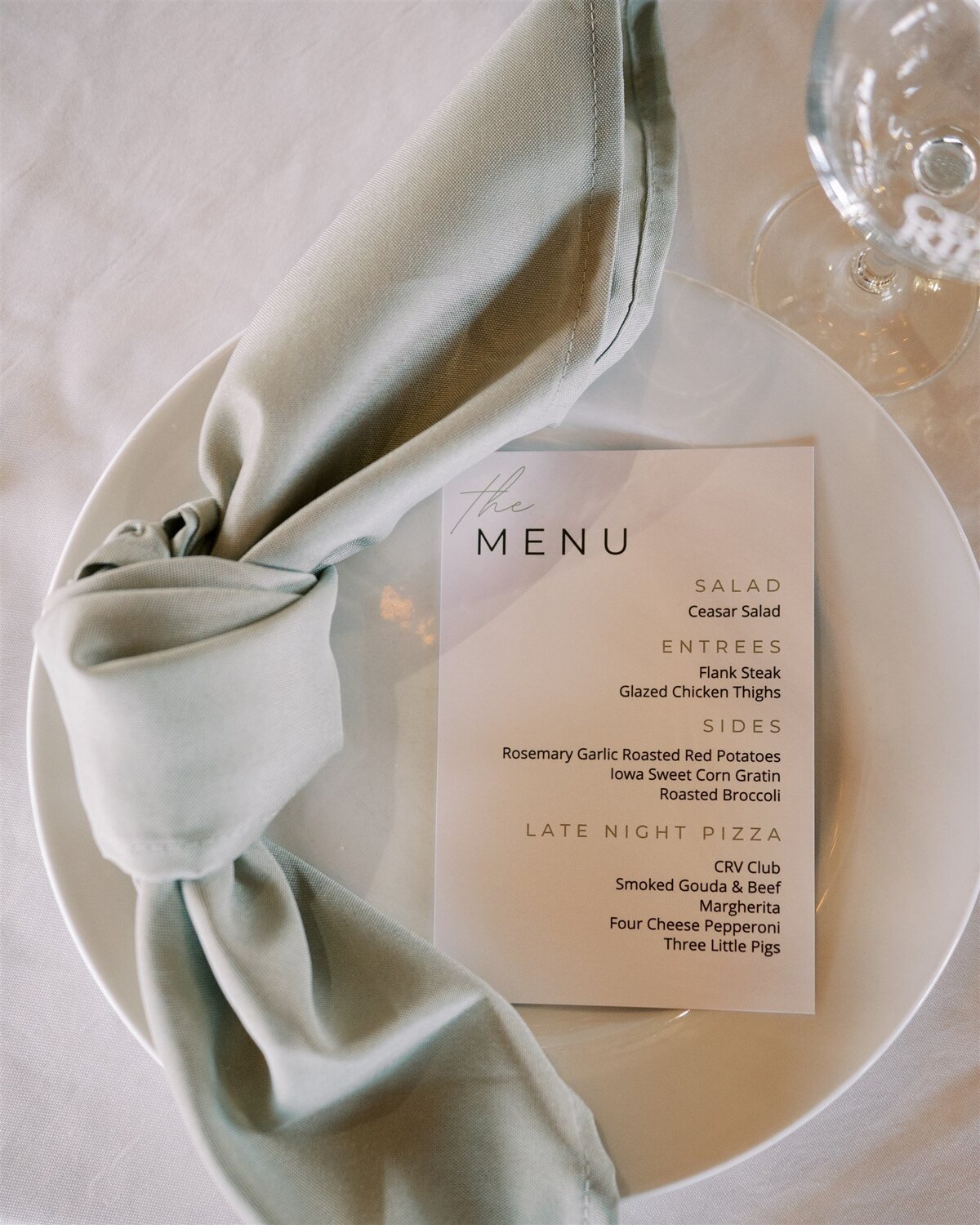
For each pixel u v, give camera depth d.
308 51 0.40
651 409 0.35
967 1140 0.36
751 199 0.40
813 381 0.35
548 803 0.35
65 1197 0.38
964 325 0.39
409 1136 0.32
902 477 0.34
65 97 0.40
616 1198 0.31
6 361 0.41
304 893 0.33
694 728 0.35
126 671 0.29
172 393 0.35
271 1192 0.31
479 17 0.40
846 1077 0.33
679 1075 0.33
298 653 0.32
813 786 0.34
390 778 0.35
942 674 0.33
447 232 0.31
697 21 0.39
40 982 0.39
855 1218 0.36
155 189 0.40
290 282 0.32
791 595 0.35
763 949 0.34
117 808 0.30
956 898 0.33
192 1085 0.30
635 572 0.35
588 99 0.30
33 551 0.40
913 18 0.34
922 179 0.34
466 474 0.36
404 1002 0.32
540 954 0.34
